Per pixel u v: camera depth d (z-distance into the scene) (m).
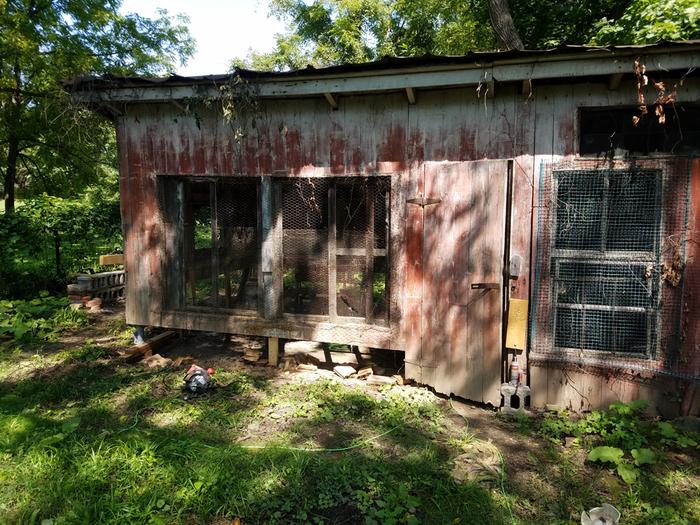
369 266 4.66
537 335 4.10
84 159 12.41
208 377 4.47
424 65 3.77
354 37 21.62
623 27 6.90
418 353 4.41
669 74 3.65
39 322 6.56
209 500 2.78
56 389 4.33
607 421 3.70
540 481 3.09
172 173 4.98
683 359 3.79
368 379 4.70
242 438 3.60
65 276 9.47
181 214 5.21
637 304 3.94
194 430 3.68
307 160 4.57
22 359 5.39
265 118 4.63
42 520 2.62
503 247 3.95
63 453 3.16
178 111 4.86
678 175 3.69
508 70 3.67
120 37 13.59
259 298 5.02
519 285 4.11
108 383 4.54
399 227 4.38
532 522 2.70
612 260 3.94
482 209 3.99
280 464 3.15
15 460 3.11
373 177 4.49
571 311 4.10
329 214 4.68
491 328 4.03
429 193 4.21
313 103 4.49
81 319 7.06
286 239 4.87
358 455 3.33
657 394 3.89
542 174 3.97
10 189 12.93
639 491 2.93
